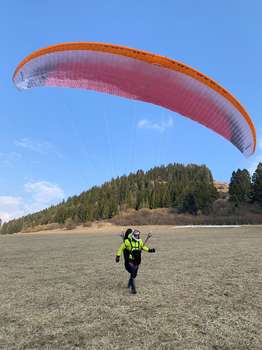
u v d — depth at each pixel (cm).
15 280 1384
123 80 1505
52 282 1326
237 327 804
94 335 765
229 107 1519
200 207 10138
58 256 2183
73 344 719
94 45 1390
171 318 867
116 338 747
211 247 2416
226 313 902
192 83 1491
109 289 1180
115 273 1496
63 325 830
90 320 862
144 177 15462
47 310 952
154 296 1073
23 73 1376
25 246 3061
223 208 10369
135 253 1127
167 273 1446
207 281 1270
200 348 693
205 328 799
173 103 1585
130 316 886
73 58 1416
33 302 1040
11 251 2603
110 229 8269
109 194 14338
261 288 1148
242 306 960
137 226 8894
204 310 928
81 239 3975
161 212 11000
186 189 11569
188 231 5034
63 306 986
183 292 1117
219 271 1461
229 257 1869
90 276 1433
